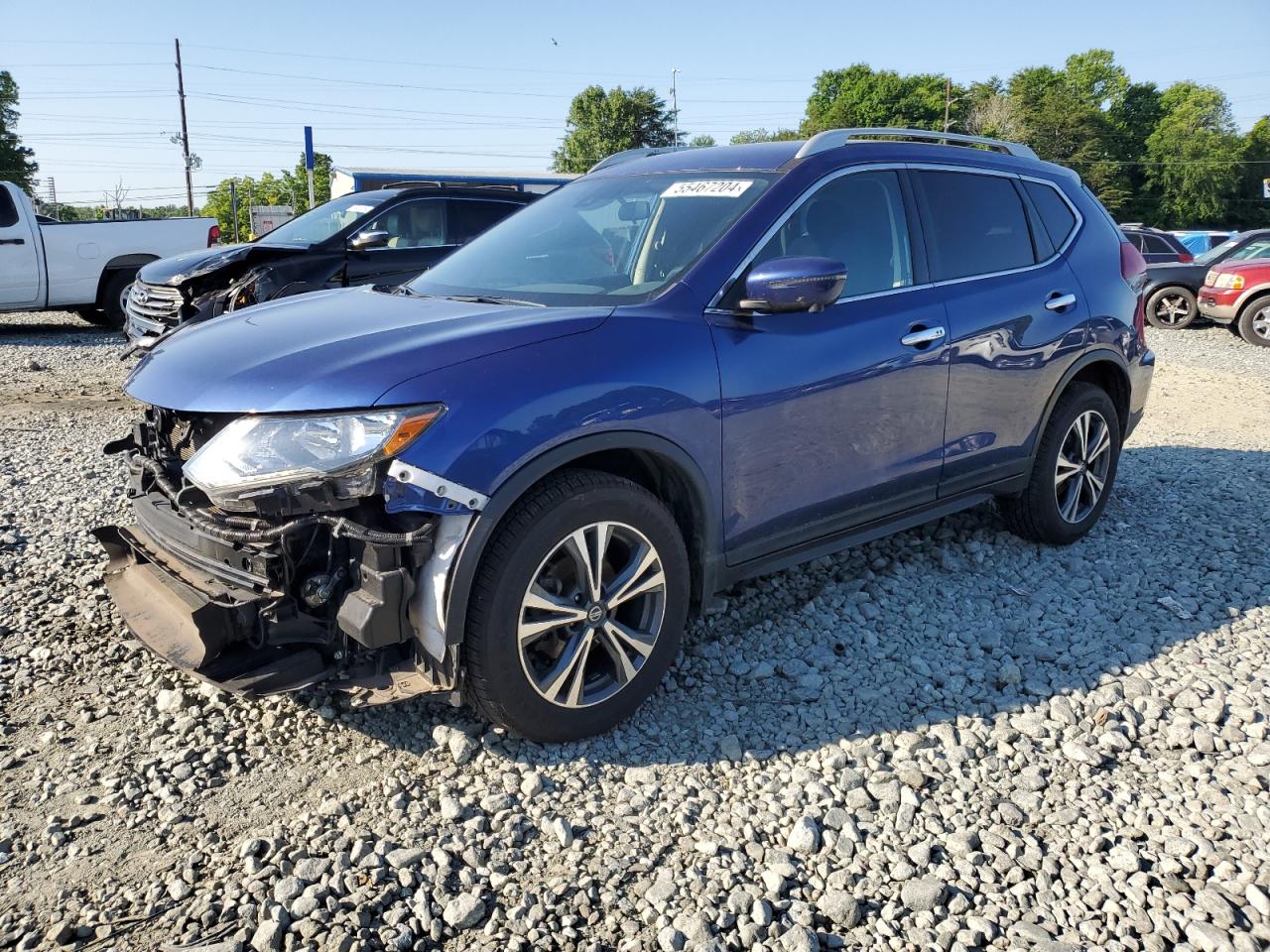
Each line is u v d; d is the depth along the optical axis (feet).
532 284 11.75
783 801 9.14
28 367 33.01
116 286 44.21
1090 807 9.08
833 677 11.39
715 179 12.23
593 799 9.16
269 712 10.43
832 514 12.00
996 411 13.69
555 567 9.64
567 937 7.47
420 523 8.74
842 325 11.61
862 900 7.92
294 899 7.73
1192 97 278.67
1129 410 16.28
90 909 7.66
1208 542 15.96
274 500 8.46
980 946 7.45
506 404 8.89
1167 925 7.56
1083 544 15.76
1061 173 15.84
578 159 272.92
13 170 204.03
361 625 8.59
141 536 10.85
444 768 9.57
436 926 7.48
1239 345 47.16
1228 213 285.02
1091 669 11.59
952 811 9.03
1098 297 15.23
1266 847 8.46
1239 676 11.41
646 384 9.76
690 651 12.00
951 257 13.32
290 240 29.84
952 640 12.35
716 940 7.41
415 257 29.55
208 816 8.84
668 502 10.77
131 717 10.45
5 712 10.51
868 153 12.69
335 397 8.58
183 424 10.20
